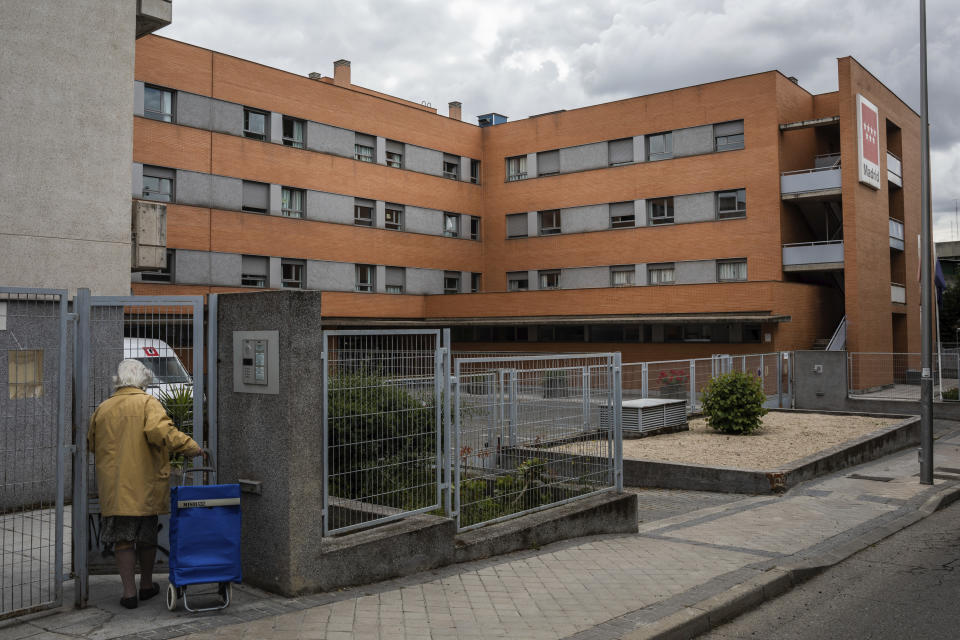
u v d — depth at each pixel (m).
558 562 6.37
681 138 29.66
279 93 27.67
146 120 23.72
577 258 32.56
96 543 5.60
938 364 21.72
